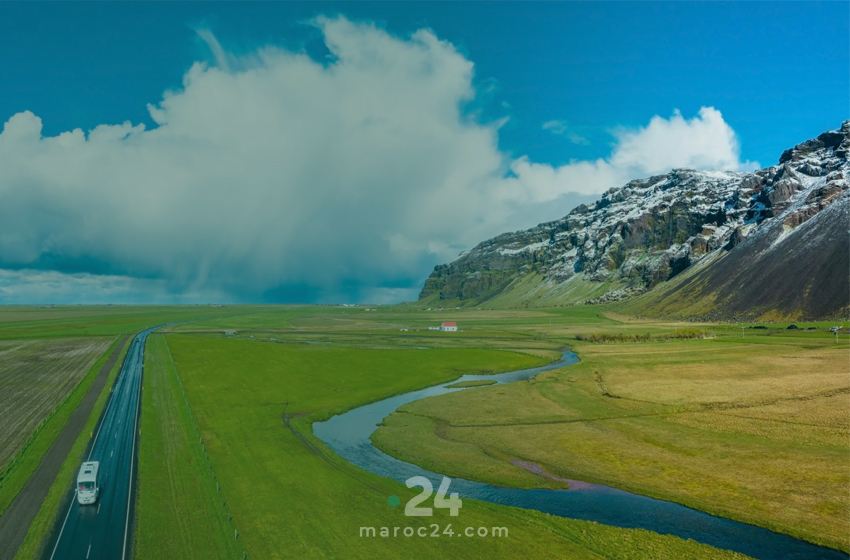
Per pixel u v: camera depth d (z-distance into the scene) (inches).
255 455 2596.0
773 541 1734.7
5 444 2768.2
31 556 1598.2
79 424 3149.6
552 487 2253.9
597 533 1786.4
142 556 1588.3
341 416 3595.0
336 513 1919.3
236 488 2144.4
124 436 2878.9
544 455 2664.9
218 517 1862.7
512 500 2123.5
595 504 2068.2
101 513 1893.5
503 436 3021.7
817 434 2743.6
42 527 1786.4
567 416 3420.3
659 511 1990.7
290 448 2728.8
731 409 3376.0
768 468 2333.9
